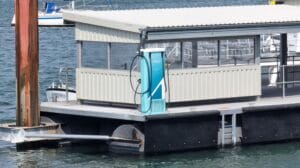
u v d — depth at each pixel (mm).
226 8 32000
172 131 27469
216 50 29188
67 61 60219
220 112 27891
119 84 28531
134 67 28031
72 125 29250
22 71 28562
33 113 28734
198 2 155500
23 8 28375
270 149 28453
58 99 35500
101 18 28734
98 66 29203
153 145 27297
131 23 27859
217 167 26469
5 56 64812
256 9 32000
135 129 27438
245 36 29375
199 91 28719
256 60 29641
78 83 29672
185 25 28078
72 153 28344
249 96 29609
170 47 28406
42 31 89750
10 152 28594
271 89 32438
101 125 29141
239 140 28547
